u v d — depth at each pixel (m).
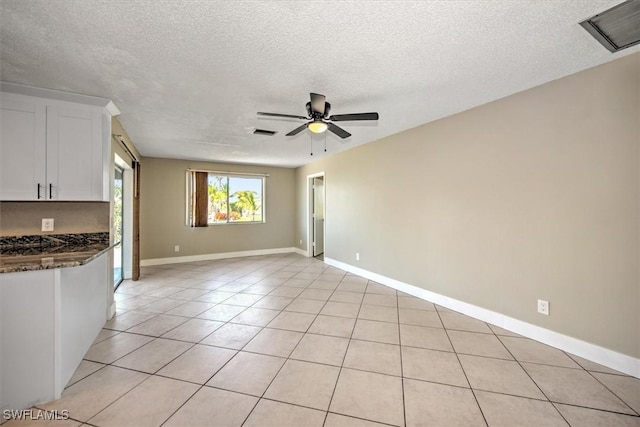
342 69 2.24
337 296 3.96
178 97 2.75
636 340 2.05
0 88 2.40
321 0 1.48
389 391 1.92
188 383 2.00
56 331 1.86
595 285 2.24
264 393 1.90
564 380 2.03
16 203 2.64
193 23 1.67
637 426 1.61
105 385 1.98
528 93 2.62
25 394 1.77
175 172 6.21
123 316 3.25
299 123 3.58
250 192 7.19
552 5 1.55
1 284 1.73
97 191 2.76
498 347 2.50
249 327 2.95
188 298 3.89
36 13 1.57
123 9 1.55
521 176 2.69
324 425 1.62
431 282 3.68
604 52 2.03
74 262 1.93
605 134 2.17
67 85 2.48
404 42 1.88
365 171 4.86
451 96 2.78
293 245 7.69
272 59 2.08
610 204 2.16
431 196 3.64
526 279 2.67
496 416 1.69
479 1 1.51
